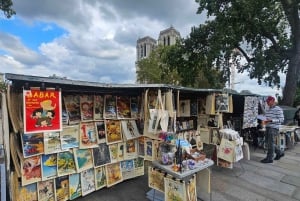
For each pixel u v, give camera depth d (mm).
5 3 14039
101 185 3760
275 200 3805
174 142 3457
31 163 2938
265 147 7027
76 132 3432
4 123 2520
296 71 13859
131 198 3619
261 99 7480
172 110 3662
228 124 6238
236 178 4715
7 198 2588
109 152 3834
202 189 3727
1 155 2547
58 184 3230
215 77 17828
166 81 25984
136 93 4289
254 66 16281
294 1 13242
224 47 15141
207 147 5324
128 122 4102
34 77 2430
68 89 3236
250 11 14344
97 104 3752
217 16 15414
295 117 10508
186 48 18219
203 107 5379
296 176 4941
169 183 3041
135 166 4270
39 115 2609
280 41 15453
